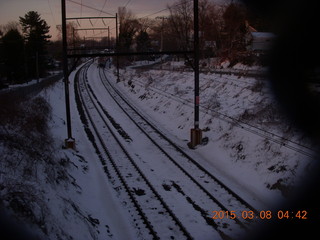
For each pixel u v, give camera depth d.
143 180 13.72
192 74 35.62
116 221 10.56
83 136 21.52
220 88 25.95
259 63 31.48
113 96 39.38
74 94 41.44
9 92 23.03
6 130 13.86
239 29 47.16
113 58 94.81
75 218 9.37
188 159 16.30
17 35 50.28
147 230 9.84
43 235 7.64
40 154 12.71
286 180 11.71
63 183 11.70
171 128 23.31
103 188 13.21
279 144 13.55
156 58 92.75
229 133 17.16
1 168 10.12
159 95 32.56
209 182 13.25
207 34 59.34
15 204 7.98
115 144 19.31
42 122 18.80
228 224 9.93
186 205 11.31
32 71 55.75
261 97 19.73
